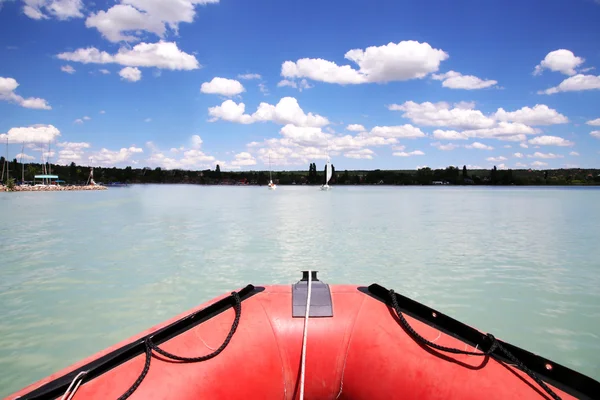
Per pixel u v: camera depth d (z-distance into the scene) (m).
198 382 2.16
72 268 8.03
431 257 9.16
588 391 1.83
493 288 6.64
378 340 2.47
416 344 2.37
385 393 2.28
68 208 25.44
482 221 16.94
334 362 2.49
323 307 2.68
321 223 16.14
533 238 12.05
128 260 8.83
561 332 4.82
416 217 18.77
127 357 2.17
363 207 26.23
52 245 10.80
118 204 29.95
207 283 6.96
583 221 16.83
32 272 7.69
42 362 4.07
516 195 48.00
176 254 9.50
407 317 2.58
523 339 4.62
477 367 2.13
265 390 2.37
